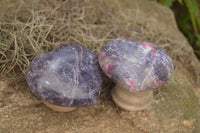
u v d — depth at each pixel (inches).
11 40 16.4
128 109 15.5
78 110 15.5
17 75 16.2
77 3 19.5
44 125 14.7
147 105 15.6
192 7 26.0
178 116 16.0
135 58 14.4
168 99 16.6
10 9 19.1
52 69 14.0
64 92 13.8
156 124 15.6
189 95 17.1
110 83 16.7
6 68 16.4
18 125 14.6
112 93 15.9
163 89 16.9
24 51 16.4
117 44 14.8
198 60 20.8
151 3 23.7
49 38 17.2
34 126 14.7
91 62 14.7
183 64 19.1
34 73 14.1
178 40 20.2
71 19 18.6
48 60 14.3
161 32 20.1
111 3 21.5
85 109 15.6
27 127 14.6
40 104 15.4
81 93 13.9
